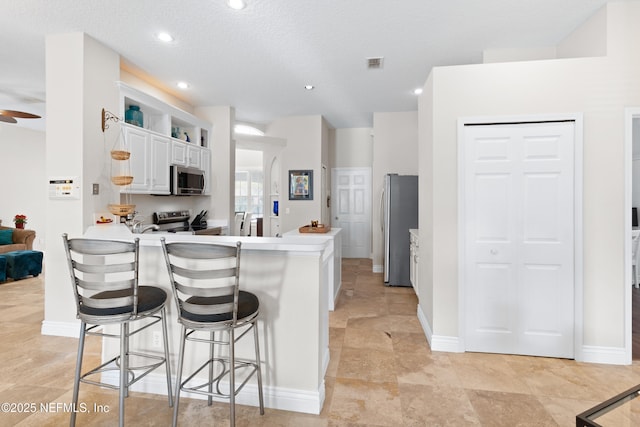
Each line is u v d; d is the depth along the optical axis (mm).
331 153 7098
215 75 3947
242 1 2492
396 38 3057
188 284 2082
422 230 3230
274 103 5117
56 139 2959
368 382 2203
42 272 5535
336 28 2887
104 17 2689
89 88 2984
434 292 2695
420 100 3283
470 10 2600
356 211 7098
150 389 2098
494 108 2568
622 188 2438
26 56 3371
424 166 3092
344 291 4500
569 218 2484
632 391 1414
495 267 2604
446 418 1833
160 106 3965
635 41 2418
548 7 2541
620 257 2447
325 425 1779
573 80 2471
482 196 2602
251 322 1812
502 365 2430
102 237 2209
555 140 2496
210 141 5230
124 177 2988
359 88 4422
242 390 1987
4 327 3135
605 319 2469
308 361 1924
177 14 2658
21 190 6523
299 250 1833
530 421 1806
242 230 8266
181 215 4750
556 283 2523
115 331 2193
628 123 2422
